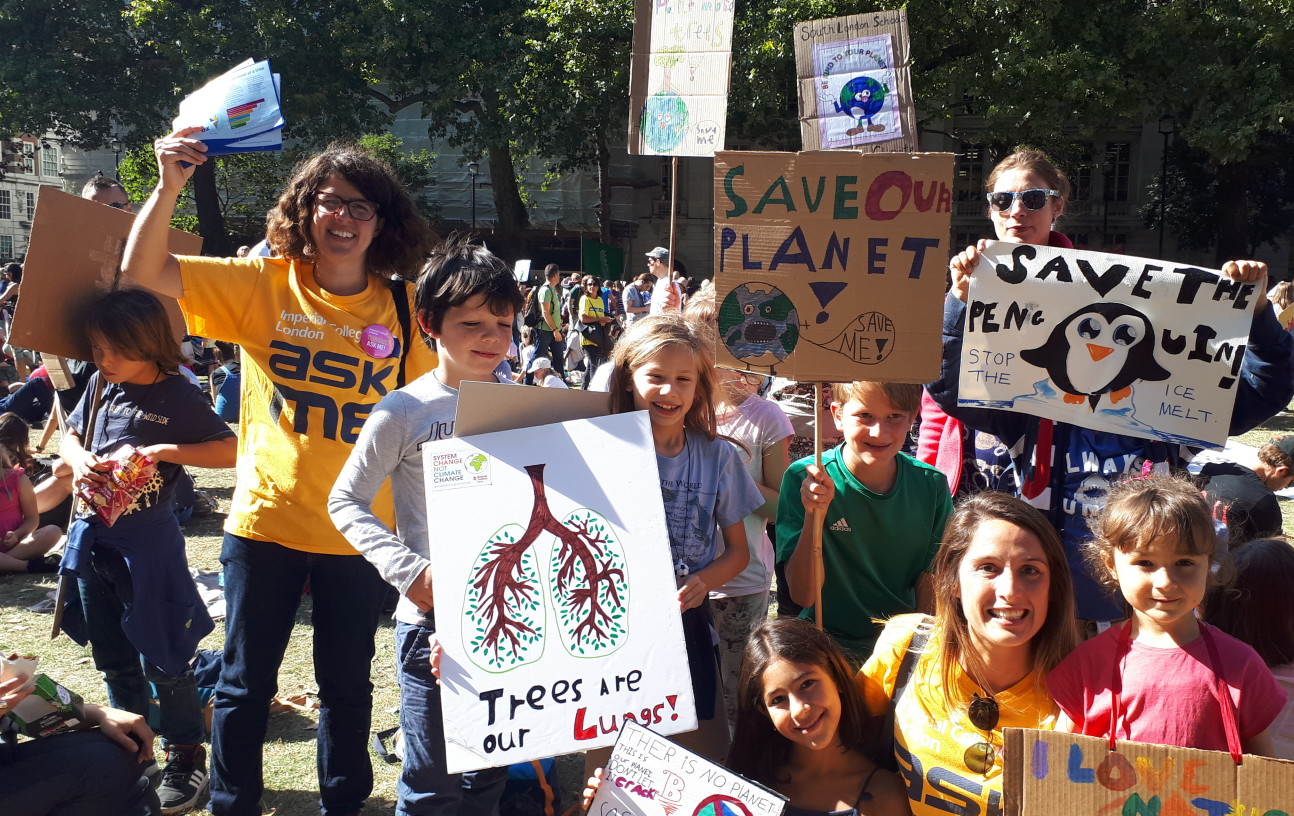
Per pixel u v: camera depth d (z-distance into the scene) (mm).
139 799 2967
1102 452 3268
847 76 4691
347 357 3152
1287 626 2867
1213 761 2113
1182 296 3121
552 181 37656
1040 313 3240
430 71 26625
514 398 2699
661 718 2520
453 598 2557
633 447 2648
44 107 26250
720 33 4859
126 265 3010
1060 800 2193
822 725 2594
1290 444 5742
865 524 3195
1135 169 36125
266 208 33156
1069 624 2506
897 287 2873
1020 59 22391
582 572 2582
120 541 3521
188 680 3648
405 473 2826
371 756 3984
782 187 2887
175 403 3646
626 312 18406
